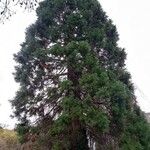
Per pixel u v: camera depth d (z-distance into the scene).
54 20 25.19
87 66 22.28
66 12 25.19
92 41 23.98
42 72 23.55
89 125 21.12
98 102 21.80
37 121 22.94
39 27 25.27
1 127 31.80
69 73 22.97
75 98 21.44
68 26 24.14
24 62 24.36
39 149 22.44
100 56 24.67
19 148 27.33
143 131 24.31
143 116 25.61
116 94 21.62
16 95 23.88
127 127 23.72
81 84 21.28
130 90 25.22
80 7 25.20
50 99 22.64
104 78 21.56
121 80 24.91
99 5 25.86
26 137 22.83
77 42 22.50
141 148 23.41
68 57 22.16
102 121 20.36
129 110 23.91
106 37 24.95
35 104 23.11
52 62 23.53
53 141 21.80
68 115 20.64
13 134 29.39
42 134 22.28
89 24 24.75
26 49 24.50
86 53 22.39
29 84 23.80
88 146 22.50
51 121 22.47
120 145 22.84
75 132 21.98
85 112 20.56
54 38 24.38
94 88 21.12
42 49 23.34
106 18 26.03
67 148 21.52
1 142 28.08
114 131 22.45
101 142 22.38
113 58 24.89
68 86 21.41
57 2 25.11
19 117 23.55
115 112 21.66
